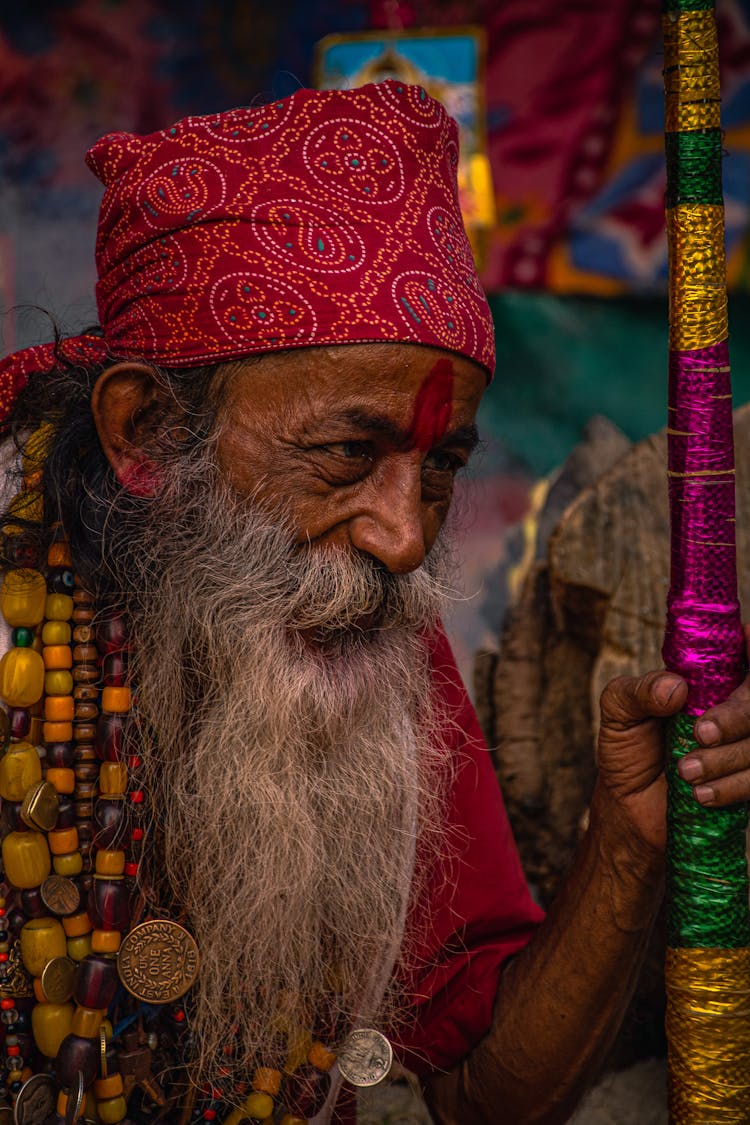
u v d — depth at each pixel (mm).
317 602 1128
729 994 1021
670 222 1025
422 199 1128
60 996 1086
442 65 3055
